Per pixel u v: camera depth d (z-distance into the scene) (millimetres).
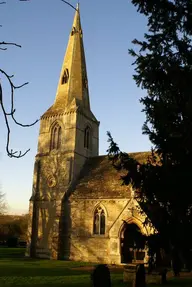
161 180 10102
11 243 57781
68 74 44688
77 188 36844
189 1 10000
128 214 30703
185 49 10125
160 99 10742
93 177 37594
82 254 33125
